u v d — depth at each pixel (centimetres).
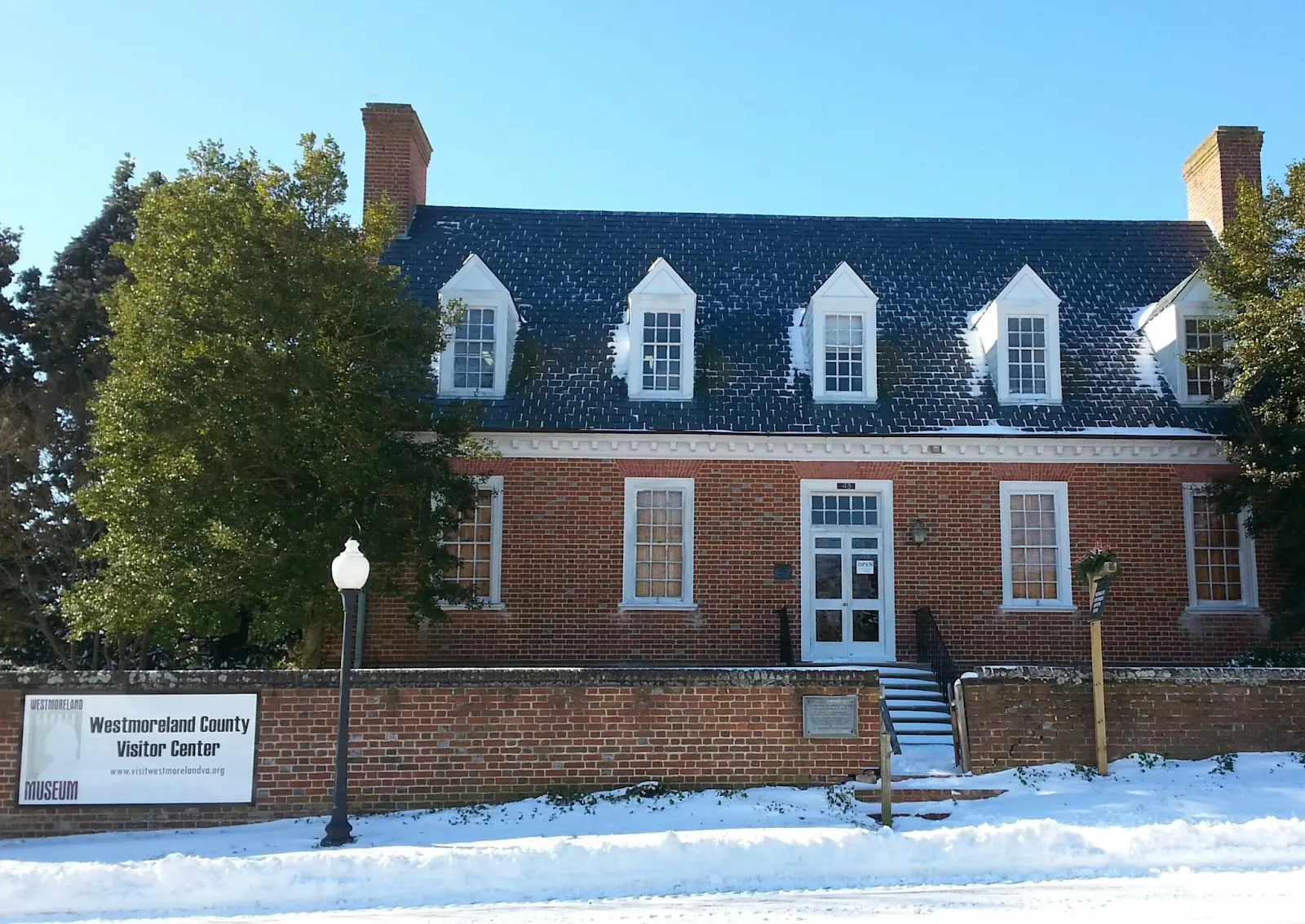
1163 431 2092
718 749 1391
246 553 1542
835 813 1284
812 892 1027
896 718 1755
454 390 2138
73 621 1636
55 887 1026
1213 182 2586
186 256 1594
